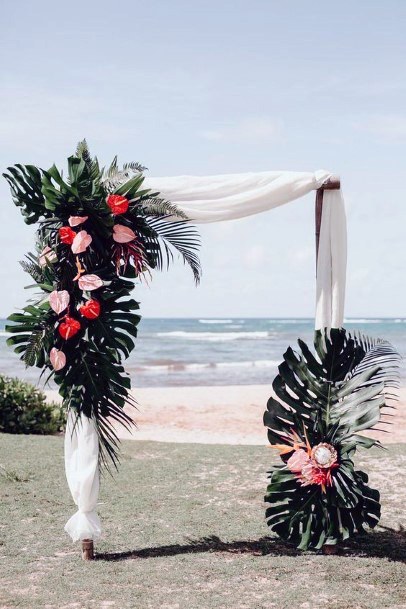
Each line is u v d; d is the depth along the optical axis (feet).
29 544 20.10
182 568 17.71
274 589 16.14
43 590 16.17
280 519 20.31
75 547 19.84
